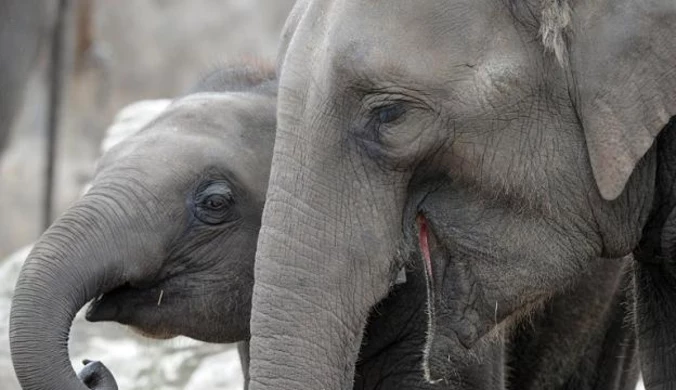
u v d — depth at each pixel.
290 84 9.35
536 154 9.30
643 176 9.67
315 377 9.16
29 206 33.12
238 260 11.94
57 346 11.04
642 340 10.66
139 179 11.75
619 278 13.09
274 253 9.25
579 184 9.38
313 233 9.24
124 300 11.81
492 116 9.20
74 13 35.47
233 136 12.09
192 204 11.84
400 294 11.80
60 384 10.95
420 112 9.16
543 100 9.24
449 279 9.62
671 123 9.65
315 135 9.25
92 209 11.55
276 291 9.21
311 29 9.38
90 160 36.66
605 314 13.38
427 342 9.74
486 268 9.52
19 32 25.86
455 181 9.38
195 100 12.40
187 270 11.88
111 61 38.78
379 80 9.11
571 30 9.15
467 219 9.45
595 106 9.12
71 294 11.23
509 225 9.44
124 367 16.36
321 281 9.22
